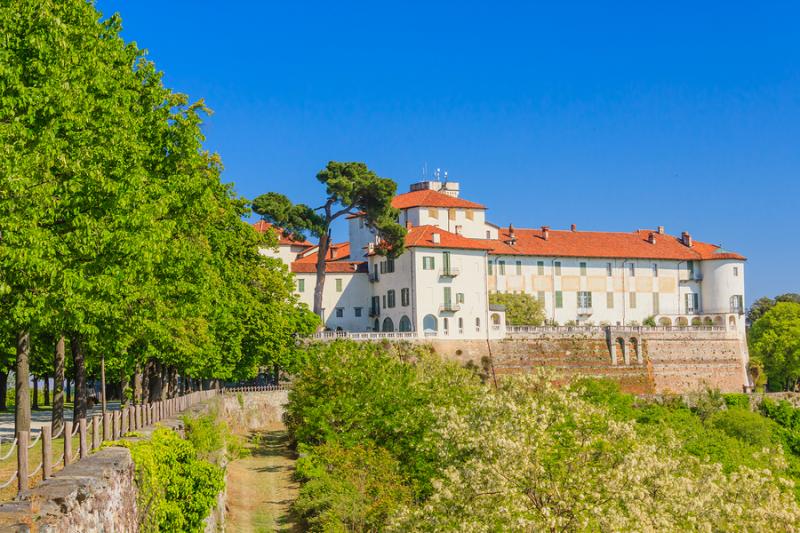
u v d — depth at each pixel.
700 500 31.11
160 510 27.16
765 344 132.00
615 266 132.12
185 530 29.59
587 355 114.75
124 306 29.25
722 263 134.38
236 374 71.88
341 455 48.19
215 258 48.88
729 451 61.41
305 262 117.19
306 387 59.41
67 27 26.98
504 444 29.31
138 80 34.84
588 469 29.16
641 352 117.25
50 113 25.88
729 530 31.73
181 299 37.06
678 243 141.50
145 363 45.81
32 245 24.23
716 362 121.88
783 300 183.75
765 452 46.16
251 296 71.62
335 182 104.94
